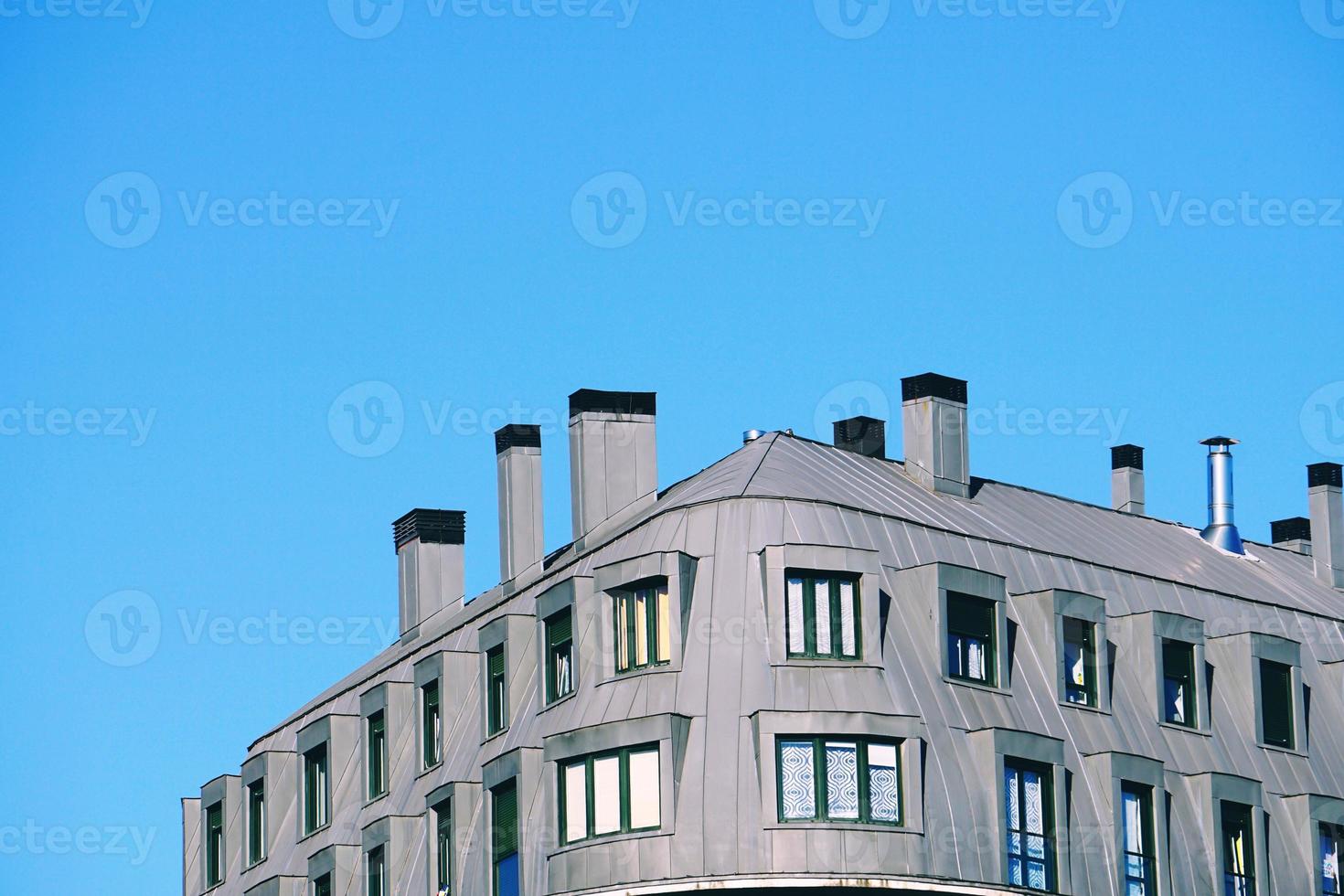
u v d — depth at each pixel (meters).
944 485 121.31
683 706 103.81
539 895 105.12
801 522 108.00
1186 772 112.19
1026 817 105.75
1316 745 119.12
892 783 102.81
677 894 101.06
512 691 112.56
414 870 114.38
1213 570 127.56
